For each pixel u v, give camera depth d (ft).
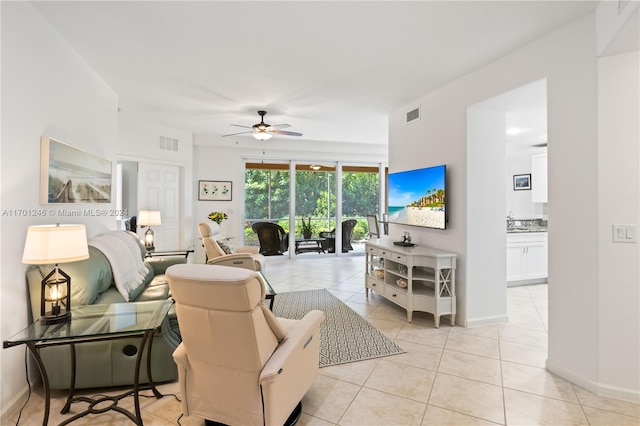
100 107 11.59
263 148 23.79
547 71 8.49
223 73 11.21
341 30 8.42
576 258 7.75
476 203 11.34
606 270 7.22
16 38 6.84
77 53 9.68
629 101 7.11
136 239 12.41
